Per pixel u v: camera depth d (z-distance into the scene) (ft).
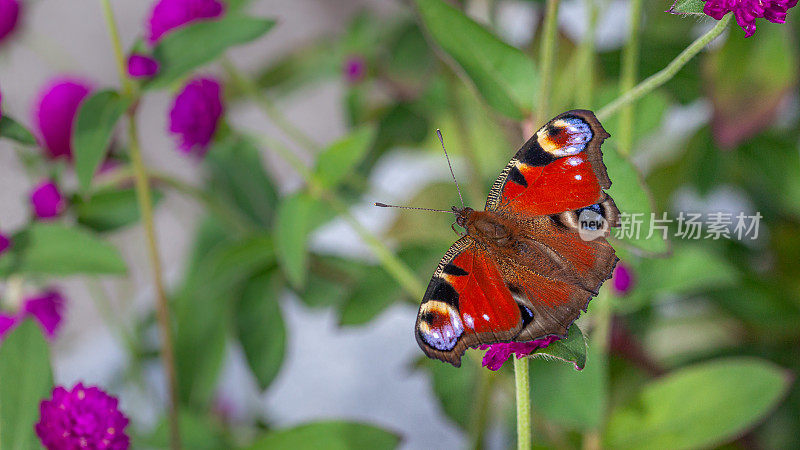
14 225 2.35
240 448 1.91
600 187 1.65
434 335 1.63
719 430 1.84
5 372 1.68
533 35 2.12
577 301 1.62
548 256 1.64
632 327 2.10
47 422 1.66
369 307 1.97
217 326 2.13
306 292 2.17
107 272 1.82
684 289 1.85
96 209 1.99
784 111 2.19
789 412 2.12
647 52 2.06
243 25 1.82
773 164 2.11
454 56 1.74
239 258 1.98
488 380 1.90
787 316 2.08
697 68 2.06
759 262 2.30
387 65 2.35
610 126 1.86
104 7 1.79
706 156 2.15
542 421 1.96
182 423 1.95
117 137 2.04
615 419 1.86
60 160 1.98
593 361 1.81
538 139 1.68
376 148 2.38
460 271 1.64
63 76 2.05
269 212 2.19
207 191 2.20
